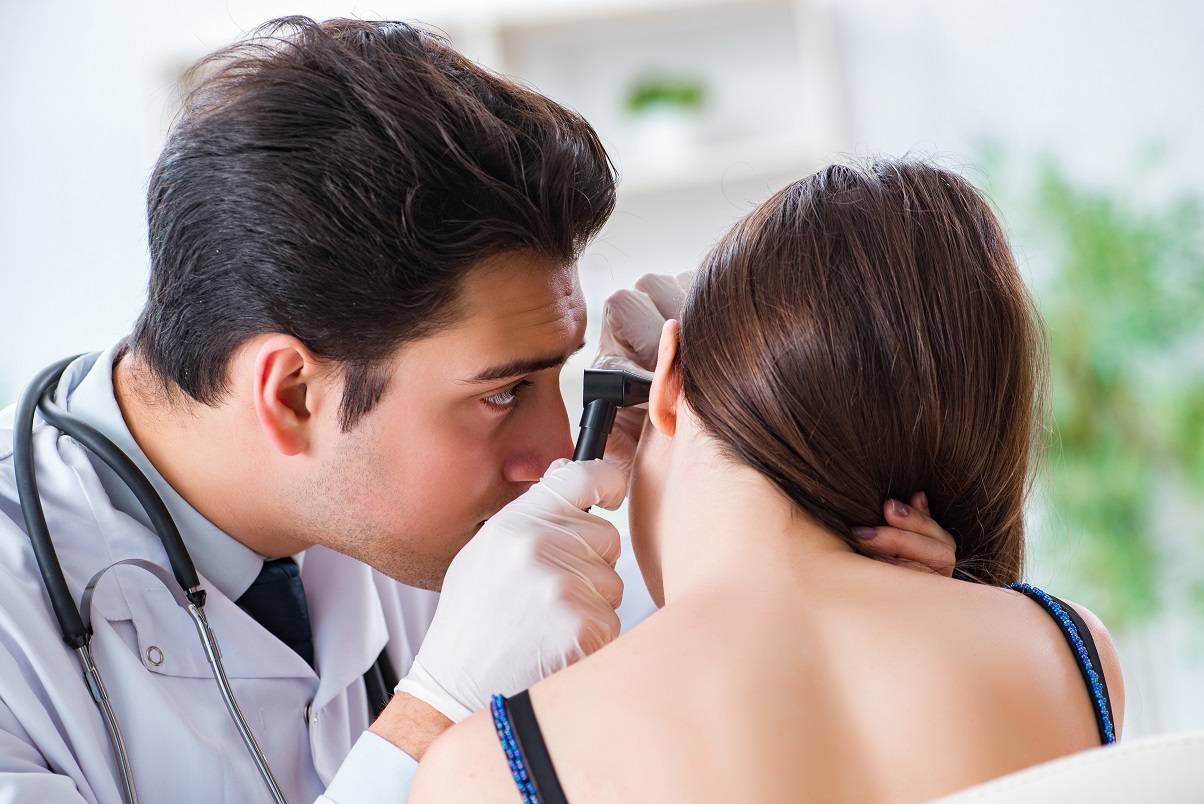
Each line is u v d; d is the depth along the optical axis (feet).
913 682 2.20
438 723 3.03
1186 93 10.05
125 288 9.81
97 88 9.76
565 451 3.74
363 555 3.82
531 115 3.59
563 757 2.24
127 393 3.83
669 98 9.96
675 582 2.54
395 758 3.01
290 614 4.01
